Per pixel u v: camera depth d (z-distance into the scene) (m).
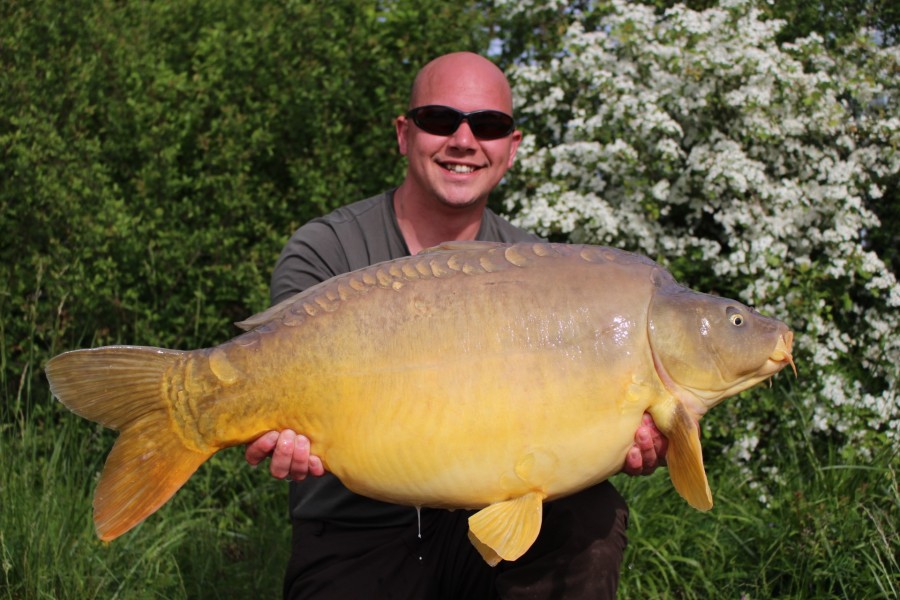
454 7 4.50
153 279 3.96
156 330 4.10
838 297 3.87
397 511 2.39
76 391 1.88
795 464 3.50
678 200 3.96
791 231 3.77
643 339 1.87
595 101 4.27
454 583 2.40
